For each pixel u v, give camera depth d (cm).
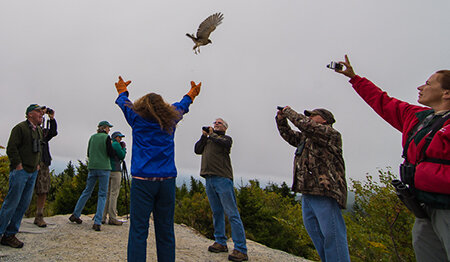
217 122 495
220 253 480
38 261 370
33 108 438
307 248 953
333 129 304
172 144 303
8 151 400
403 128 246
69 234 500
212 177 466
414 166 211
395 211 598
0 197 671
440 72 218
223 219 493
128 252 264
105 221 627
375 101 274
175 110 305
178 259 430
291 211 1256
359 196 689
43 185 534
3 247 404
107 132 601
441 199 191
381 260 600
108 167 566
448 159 191
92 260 389
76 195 1022
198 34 376
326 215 291
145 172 274
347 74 291
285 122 372
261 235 979
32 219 582
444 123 199
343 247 284
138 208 273
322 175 295
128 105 303
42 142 514
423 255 218
